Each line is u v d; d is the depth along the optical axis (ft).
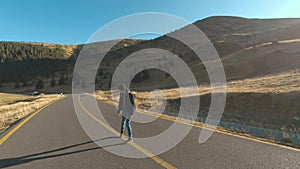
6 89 416.26
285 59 179.22
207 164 17.37
